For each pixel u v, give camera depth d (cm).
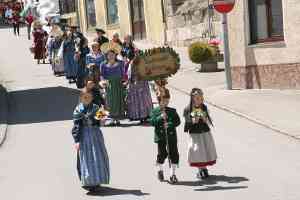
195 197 1233
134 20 4222
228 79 2378
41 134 1917
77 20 5084
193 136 1340
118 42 2192
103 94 1958
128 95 1970
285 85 2298
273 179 1313
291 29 2261
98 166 1303
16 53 4356
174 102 2231
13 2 7150
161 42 3872
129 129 1900
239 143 1628
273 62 2314
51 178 1445
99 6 4669
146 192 1291
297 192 1220
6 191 1368
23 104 2459
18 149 1747
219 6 2322
